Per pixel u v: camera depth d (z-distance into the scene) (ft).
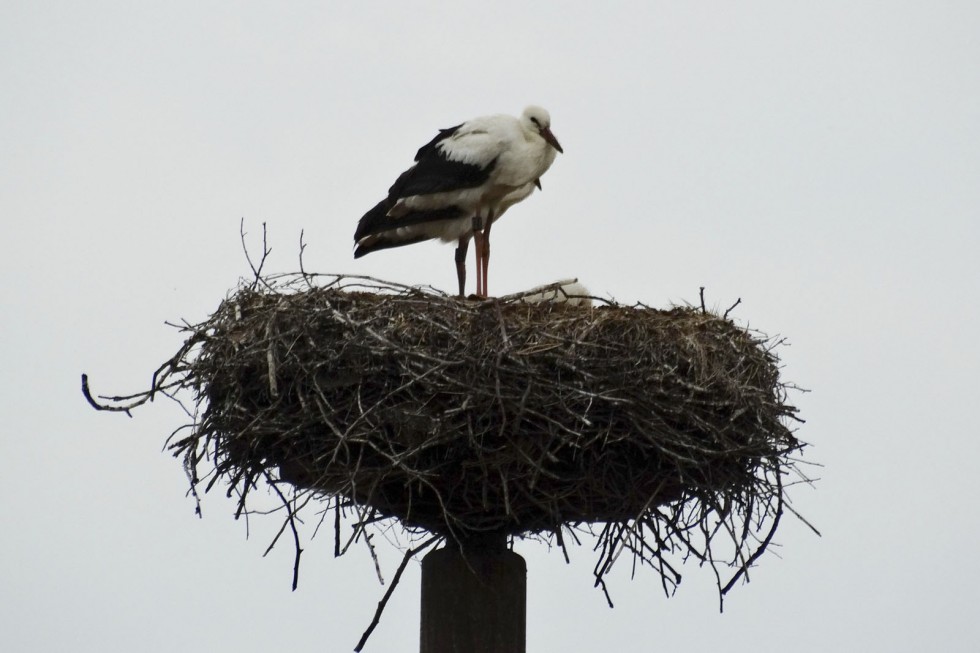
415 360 39.04
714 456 40.78
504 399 38.24
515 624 40.19
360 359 39.27
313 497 40.04
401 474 38.73
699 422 39.93
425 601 40.34
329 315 39.88
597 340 40.01
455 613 39.91
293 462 40.52
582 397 38.73
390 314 40.34
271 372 38.60
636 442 39.11
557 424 37.99
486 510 39.47
